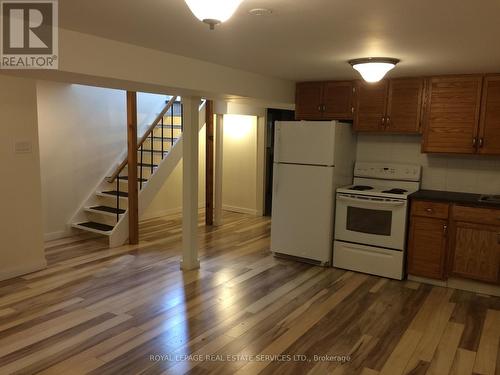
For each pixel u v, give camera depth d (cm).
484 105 389
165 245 521
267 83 441
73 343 277
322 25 238
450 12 208
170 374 243
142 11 217
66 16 229
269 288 385
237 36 268
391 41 274
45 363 253
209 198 638
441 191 440
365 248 428
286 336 293
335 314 331
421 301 362
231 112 625
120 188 611
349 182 482
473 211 375
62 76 281
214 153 655
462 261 384
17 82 390
